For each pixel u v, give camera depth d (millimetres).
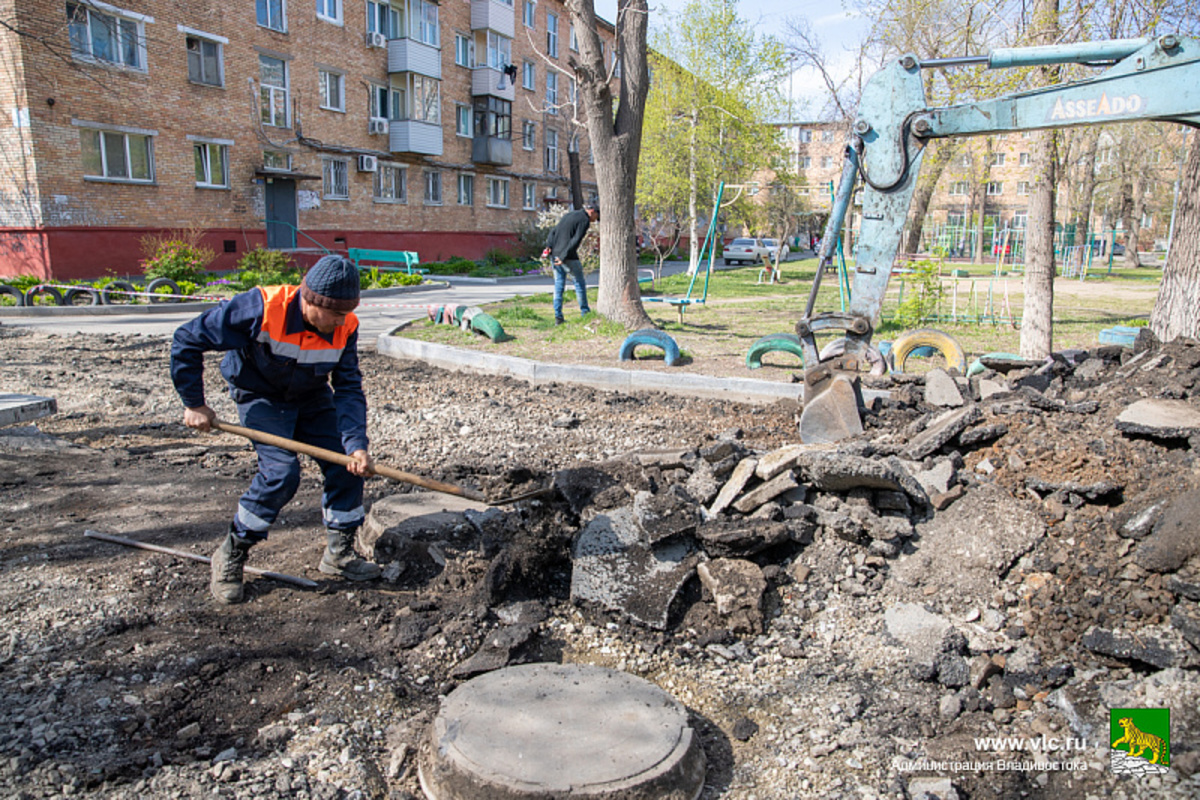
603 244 11938
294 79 25203
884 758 2828
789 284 24828
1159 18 8352
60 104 18547
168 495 5070
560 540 3875
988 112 5117
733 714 3115
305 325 3439
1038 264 10859
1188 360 4715
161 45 20828
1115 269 41375
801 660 3443
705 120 26750
